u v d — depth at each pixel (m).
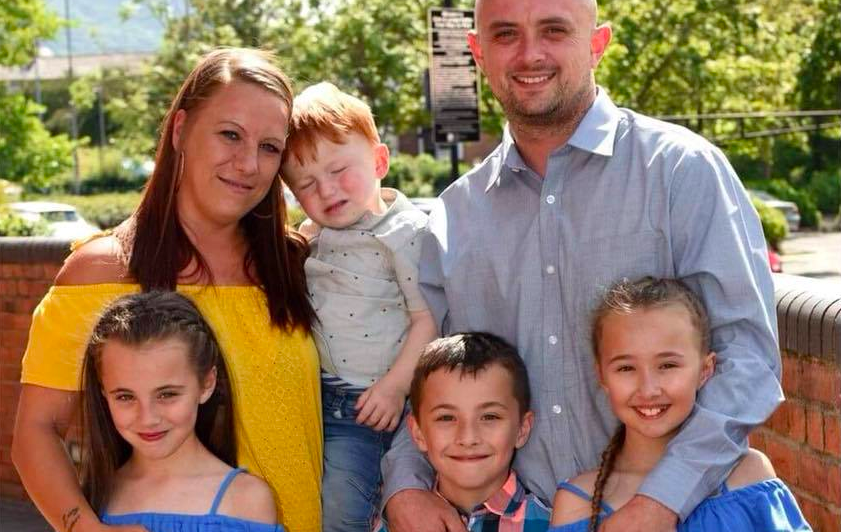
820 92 27.45
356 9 22.67
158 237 3.30
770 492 2.98
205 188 3.28
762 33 22.08
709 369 3.05
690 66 20.66
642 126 3.22
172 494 3.16
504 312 3.38
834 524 3.58
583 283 3.22
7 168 27.03
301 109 3.71
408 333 3.67
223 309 3.34
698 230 3.07
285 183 3.79
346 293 3.68
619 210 3.18
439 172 31.38
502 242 3.37
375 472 3.67
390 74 22.31
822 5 26.91
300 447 3.41
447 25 14.44
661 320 2.99
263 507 3.18
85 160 50.97
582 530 3.10
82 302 3.25
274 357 3.38
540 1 3.20
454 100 14.50
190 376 3.15
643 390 3.00
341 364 3.68
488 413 3.26
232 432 3.30
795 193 34.53
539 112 3.23
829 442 3.59
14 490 7.11
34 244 6.83
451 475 3.29
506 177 3.38
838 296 3.69
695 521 2.95
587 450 3.29
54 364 3.25
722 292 3.03
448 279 3.45
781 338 3.88
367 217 3.72
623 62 20.56
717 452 2.91
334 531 3.65
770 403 2.96
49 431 3.25
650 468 3.08
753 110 24.58
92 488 3.21
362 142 3.74
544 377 3.32
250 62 3.34
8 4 25.05
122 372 3.11
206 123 3.27
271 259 3.44
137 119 37.41
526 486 3.39
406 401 3.62
